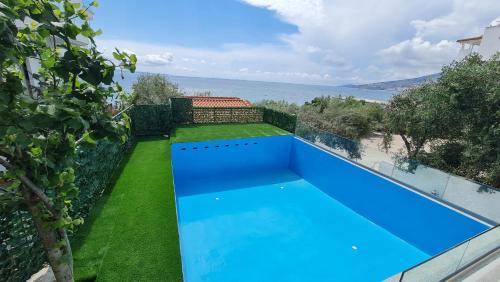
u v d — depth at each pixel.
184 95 24.61
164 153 11.49
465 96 9.60
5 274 3.48
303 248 8.38
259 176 14.16
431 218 8.31
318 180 13.07
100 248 5.23
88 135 2.11
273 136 14.68
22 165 1.87
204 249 8.09
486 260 5.22
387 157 10.59
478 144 9.68
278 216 10.26
